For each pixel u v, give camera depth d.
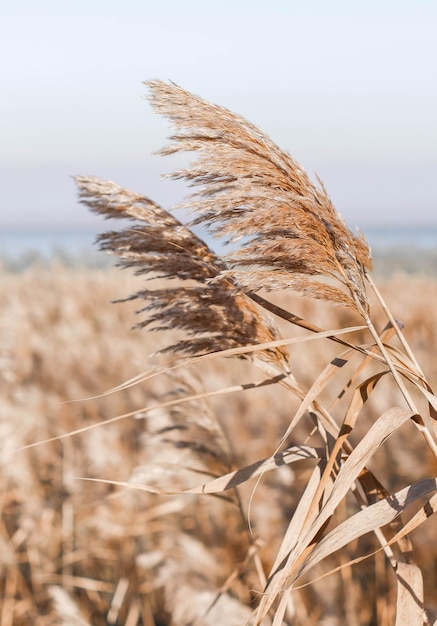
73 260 25.19
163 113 1.60
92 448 5.65
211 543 4.50
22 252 28.12
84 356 8.02
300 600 3.95
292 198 1.57
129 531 5.25
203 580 3.51
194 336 1.89
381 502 1.49
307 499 1.68
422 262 21.38
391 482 4.78
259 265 1.64
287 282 1.61
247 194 1.56
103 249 1.87
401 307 11.23
